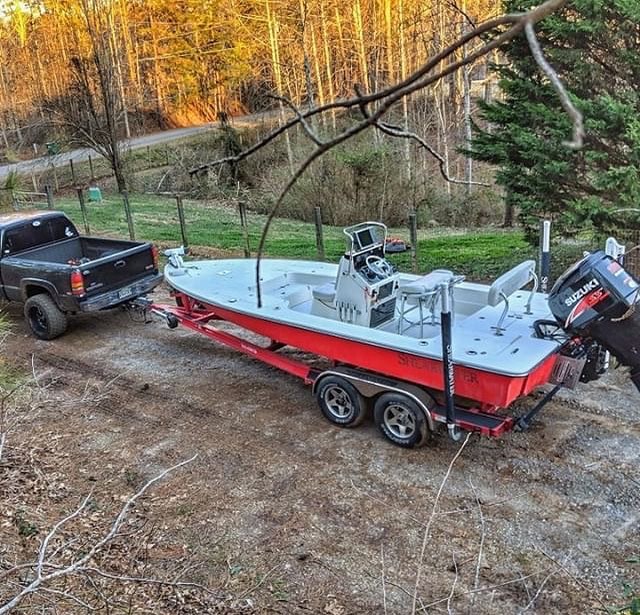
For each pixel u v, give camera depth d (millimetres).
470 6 19031
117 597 3561
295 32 23875
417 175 16703
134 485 4711
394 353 4789
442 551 3850
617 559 3693
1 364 6785
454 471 4656
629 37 6805
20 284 7930
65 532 4137
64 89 30562
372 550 3898
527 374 4176
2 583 3479
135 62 36125
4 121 35094
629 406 5383
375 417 5121
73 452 5223
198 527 4199
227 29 33875
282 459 4969
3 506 4398
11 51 35875
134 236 13453
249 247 12125
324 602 3506
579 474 4508
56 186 25000
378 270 5434
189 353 7289
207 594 3592
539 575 3605
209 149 26953
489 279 8992
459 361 4363
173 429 5539
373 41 23422
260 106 30578
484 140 8312
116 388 6438
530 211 7965
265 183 19922
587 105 6691
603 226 7223
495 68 8000
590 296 4062
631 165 6746
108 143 23844
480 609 3391
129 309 8164
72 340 7934
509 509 4191
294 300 6340
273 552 3928
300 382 6371
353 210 16109
